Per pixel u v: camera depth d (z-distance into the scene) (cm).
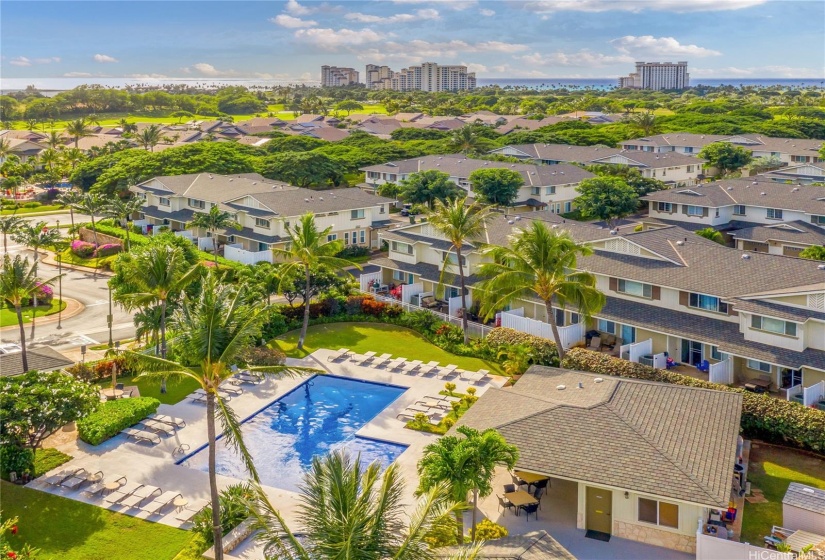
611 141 15825
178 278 4747
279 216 7794
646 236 5666
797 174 10625
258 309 3033
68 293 7231
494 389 3878
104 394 4522
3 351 5509
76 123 18188
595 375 3916
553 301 5516
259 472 3703
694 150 14212
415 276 6706
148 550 3005
